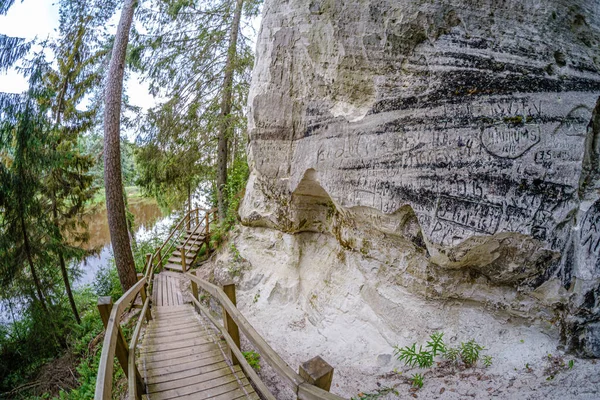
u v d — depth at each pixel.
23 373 9.18
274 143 6.50
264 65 6.50
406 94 4.34
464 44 4.01
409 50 4.39
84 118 11.62
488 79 3.79
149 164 11.73
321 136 5.53
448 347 4.26
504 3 3.91
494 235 3.65
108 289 13.13
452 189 3.87
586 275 3.47
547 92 3.62
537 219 3.54
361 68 4.88
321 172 5.54
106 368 2.24
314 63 5.56
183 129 11.16
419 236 4.38
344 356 4.98
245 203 8.20
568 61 3.80
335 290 5.89
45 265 10.13
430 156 4.05
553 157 3.52
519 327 4.08
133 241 14.06
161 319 5.81
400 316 4.84
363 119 4.82
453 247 3.87
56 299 11.31
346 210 5.32
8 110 8.52
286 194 6.56
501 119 3.67
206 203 14.98
